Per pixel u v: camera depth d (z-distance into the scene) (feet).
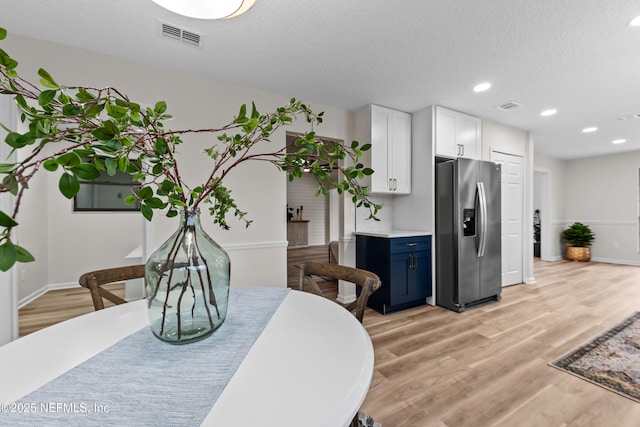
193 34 6.22
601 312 9.52
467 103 10.11
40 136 1.47
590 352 6.79
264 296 3.97
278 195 9.44
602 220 19.07
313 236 27.76
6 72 1.54
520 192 13.21
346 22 5.79
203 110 8.20
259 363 2.21
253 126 2.50
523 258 13.35
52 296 11.18
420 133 10.78
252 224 8.97
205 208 8.31
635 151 17.70
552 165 19.76
